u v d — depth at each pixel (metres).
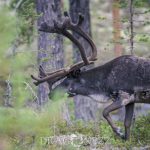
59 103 10.68
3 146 10.65
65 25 17.47
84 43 31.23
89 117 32.81
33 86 22.91
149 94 17.52
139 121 20.89
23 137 12.52
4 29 10.30
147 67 17.52
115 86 17.73
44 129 10.42
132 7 23.47
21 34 25.48
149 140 19.06
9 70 10.49
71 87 18.23
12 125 10.23
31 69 20.58
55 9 24.05
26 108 10.92
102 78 17.97
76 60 32.56
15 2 27.11
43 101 23.03
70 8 32.81
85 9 32.50
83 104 32.88
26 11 24.08
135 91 17.53
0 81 15.29
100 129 20.69
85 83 18.17
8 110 10.80
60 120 21.17
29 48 26.86
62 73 18.09
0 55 10.30
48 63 23.45
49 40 23.73
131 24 23.25
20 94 10.46
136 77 17.53
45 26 17.56
